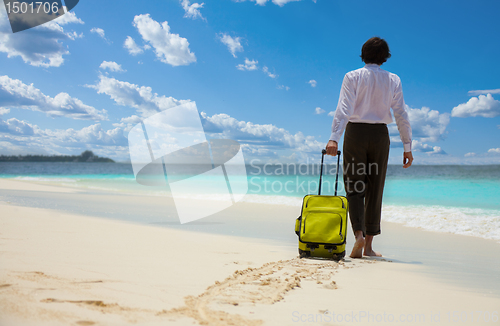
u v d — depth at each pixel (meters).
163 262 2.53
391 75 3.13
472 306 1.85
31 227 3.91
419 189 13.53
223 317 1.44
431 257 3.44
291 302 1.73
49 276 1.89
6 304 1.40
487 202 9.55
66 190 11.45
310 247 2.97
